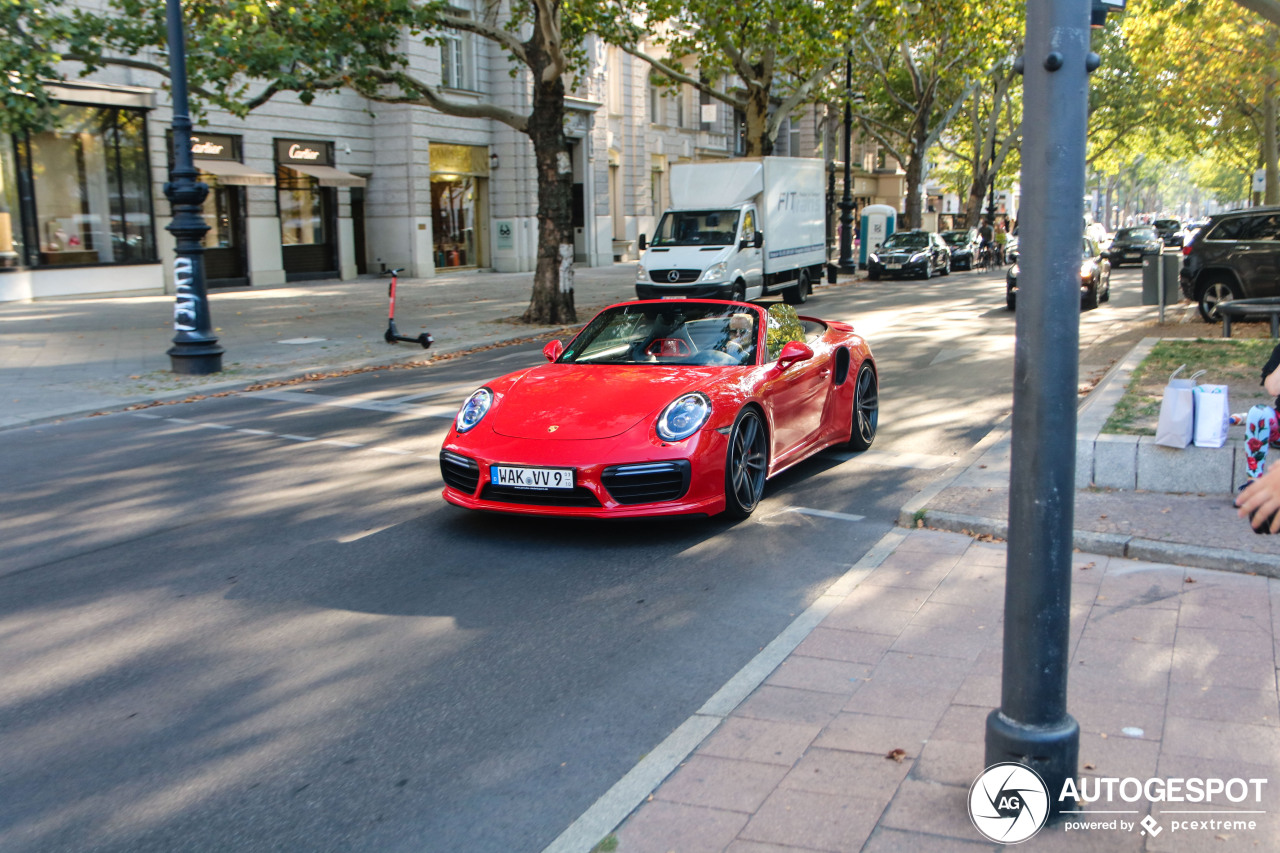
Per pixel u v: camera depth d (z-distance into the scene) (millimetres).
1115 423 6945
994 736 2838
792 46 22672
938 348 14008
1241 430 6547
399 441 8594
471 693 3875
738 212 20891
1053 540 2725
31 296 21562
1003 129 51844
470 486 5910
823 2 22516
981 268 38688
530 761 3357
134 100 23156
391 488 7012
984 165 42531
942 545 5496
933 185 72250
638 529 6004
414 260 30844
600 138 37281
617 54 38625
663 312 7148
